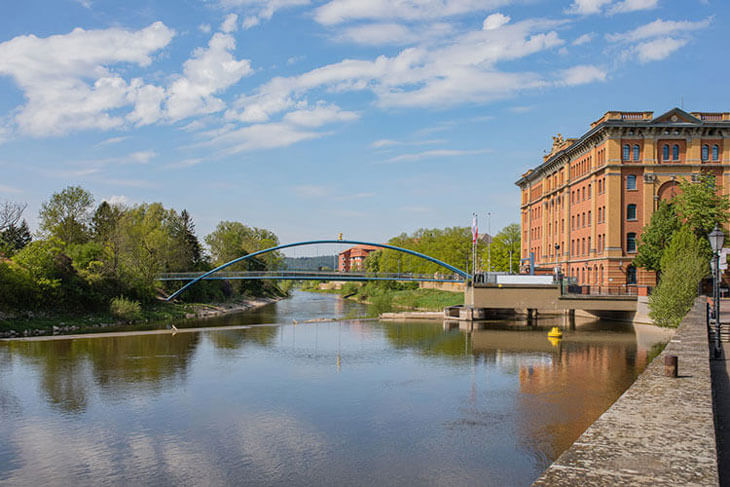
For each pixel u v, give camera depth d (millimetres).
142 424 18703
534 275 53094
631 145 55844
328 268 135000
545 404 21047
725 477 8672
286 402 21609
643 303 49688
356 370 28469
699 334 16094
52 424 18734
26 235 85938
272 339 42031
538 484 4621
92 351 35062
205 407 20844
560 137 75188
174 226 94188
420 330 48906
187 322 58031
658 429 6297
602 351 34312
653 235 51938
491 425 18391
